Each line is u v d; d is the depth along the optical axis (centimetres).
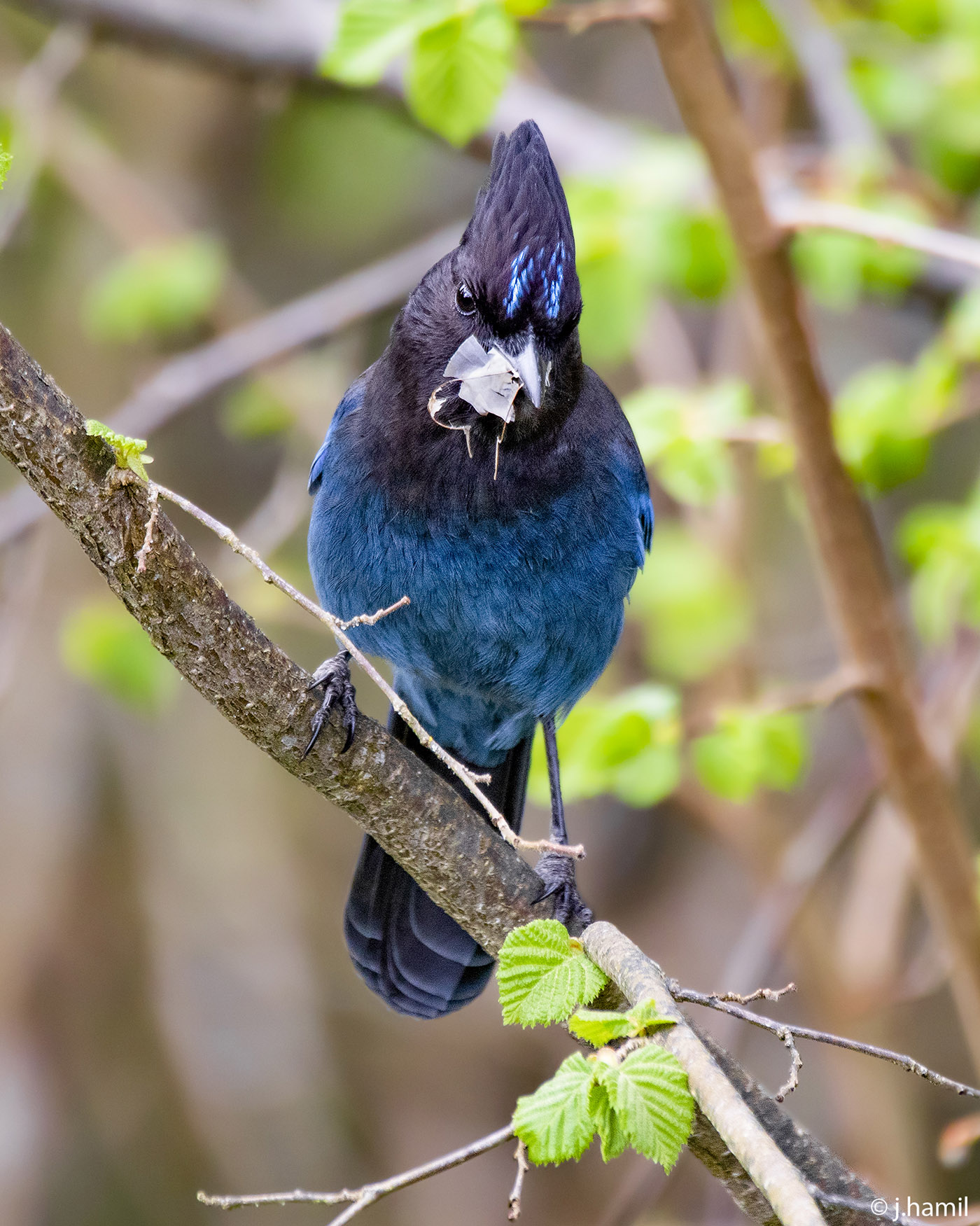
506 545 732
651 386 1260
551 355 693
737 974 969
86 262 1412
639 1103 433
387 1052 1519
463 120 752
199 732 1482
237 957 1457
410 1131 1481
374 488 735
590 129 1164
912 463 921
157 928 1426
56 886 1373
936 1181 1358
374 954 753
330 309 1124
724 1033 947
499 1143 484
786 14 1073
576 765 830
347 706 598
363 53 727
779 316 773
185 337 1482
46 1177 1337
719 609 1170
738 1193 567
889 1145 1180
